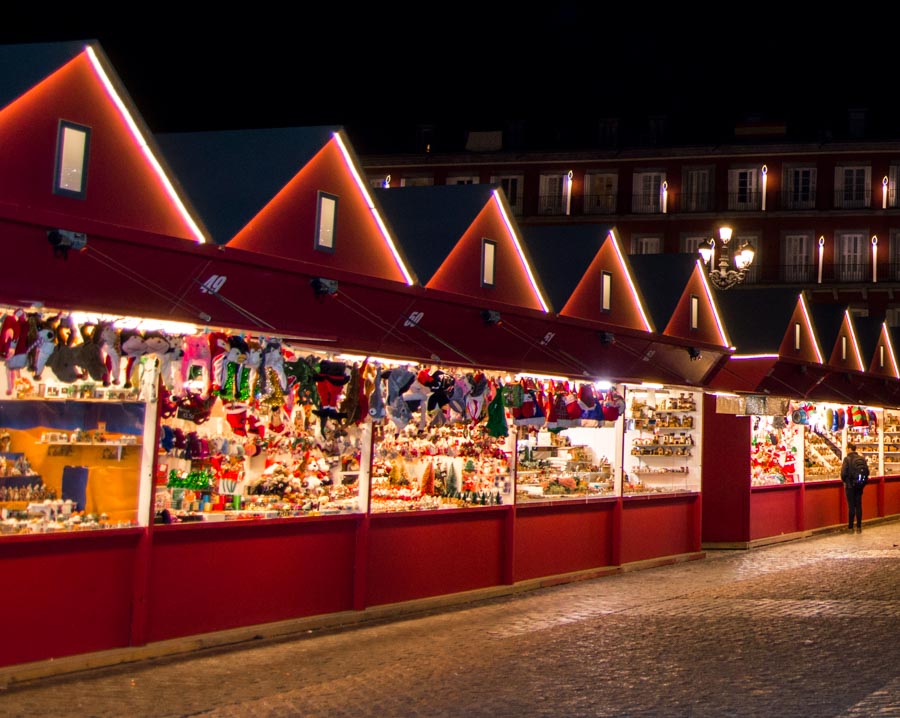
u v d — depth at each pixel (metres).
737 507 23.31
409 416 14.05
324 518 13.19
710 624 13.50
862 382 30.25
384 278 13.70
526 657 11.44
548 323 16.88
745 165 56.91
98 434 10.98
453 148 60.53
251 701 9.42
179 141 13.79
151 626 11.26
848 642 12.32
